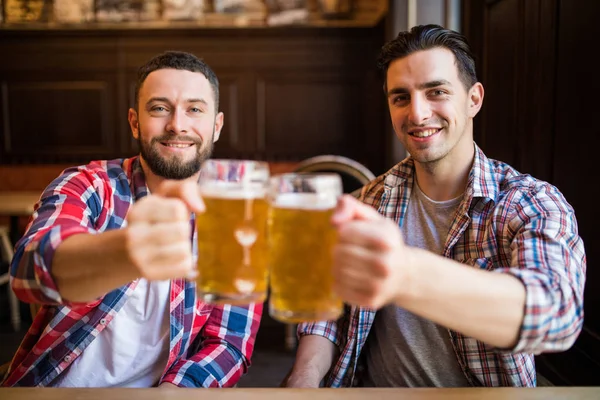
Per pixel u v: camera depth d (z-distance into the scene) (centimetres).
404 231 137
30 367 121
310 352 133
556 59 175
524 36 200
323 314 74
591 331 158
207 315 137
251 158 476
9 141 466
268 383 268
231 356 132
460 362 122
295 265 72
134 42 461
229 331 137
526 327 82
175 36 463
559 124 175
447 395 85
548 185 123
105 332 126
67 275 84
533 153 193
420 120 125
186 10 469
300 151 475
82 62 462
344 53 466
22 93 462
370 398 84
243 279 75
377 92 465
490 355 119
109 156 469
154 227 70
